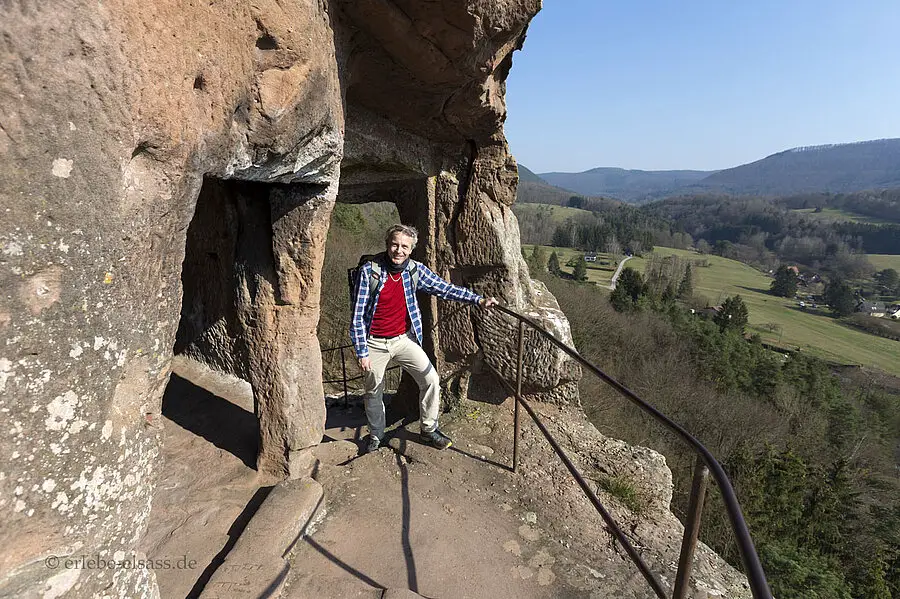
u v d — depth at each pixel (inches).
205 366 162.1
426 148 145.0
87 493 41.8
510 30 95.2
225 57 53.0
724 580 96.7
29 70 33.9
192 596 75.8
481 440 137.7
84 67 36.6
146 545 85.8
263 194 96.7
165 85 44.1
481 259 151.9
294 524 90.0
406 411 170.1
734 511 38.6
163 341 51.9
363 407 185.3
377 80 104.7
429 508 104.9
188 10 46.1
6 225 34.2
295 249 94.3
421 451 127.0
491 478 118.6
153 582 52.0
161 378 52.3
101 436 42.9
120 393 45.8
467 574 88.2
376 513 101.7
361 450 131.9
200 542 87.7
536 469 124.3
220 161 57.4
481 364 160.2
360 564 87.7
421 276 118.6
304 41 63.7
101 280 41.3
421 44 89.4
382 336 116.8
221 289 146.3
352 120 117.5
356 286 112.5
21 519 37.2
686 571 49.3
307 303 99.8
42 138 35.2
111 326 43.0
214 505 97.3
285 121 65.1
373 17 81.4
